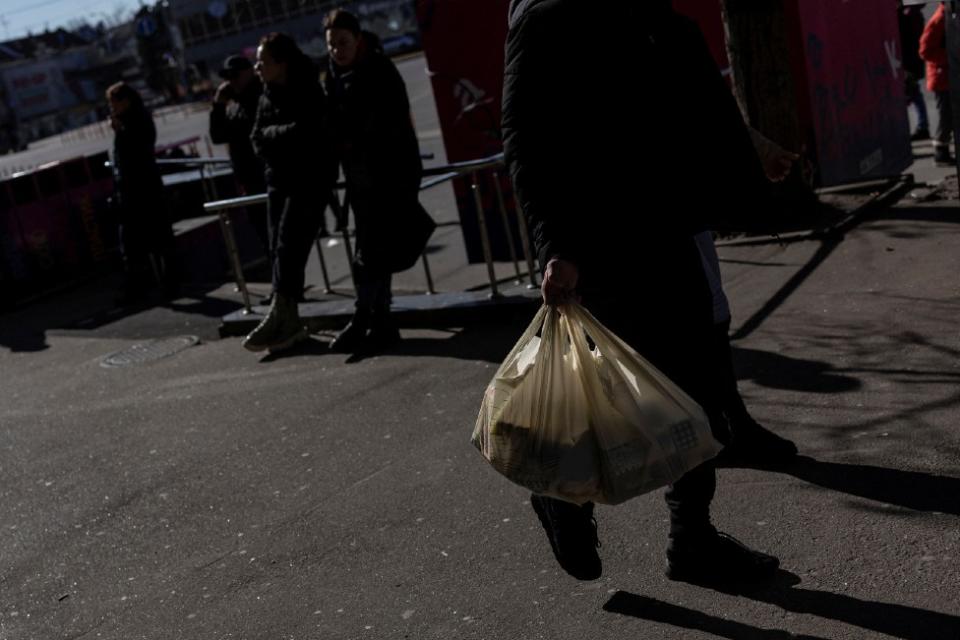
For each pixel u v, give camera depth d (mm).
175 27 88625
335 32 6598
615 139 3207
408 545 4426
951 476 4062
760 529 3959
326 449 5695
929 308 5867
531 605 3779
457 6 8750
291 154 7082
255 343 7430
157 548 4902
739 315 6430
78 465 6203
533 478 3178
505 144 3262
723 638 3350
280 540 4719
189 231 11578
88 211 12383
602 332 3191
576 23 3168
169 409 6938
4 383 8484
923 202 7988
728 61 8203
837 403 4926
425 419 5832
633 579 3803
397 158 6785
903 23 11094
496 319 7309
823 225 7699
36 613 4473
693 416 3162
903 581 3471
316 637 3852
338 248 11945
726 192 3320
